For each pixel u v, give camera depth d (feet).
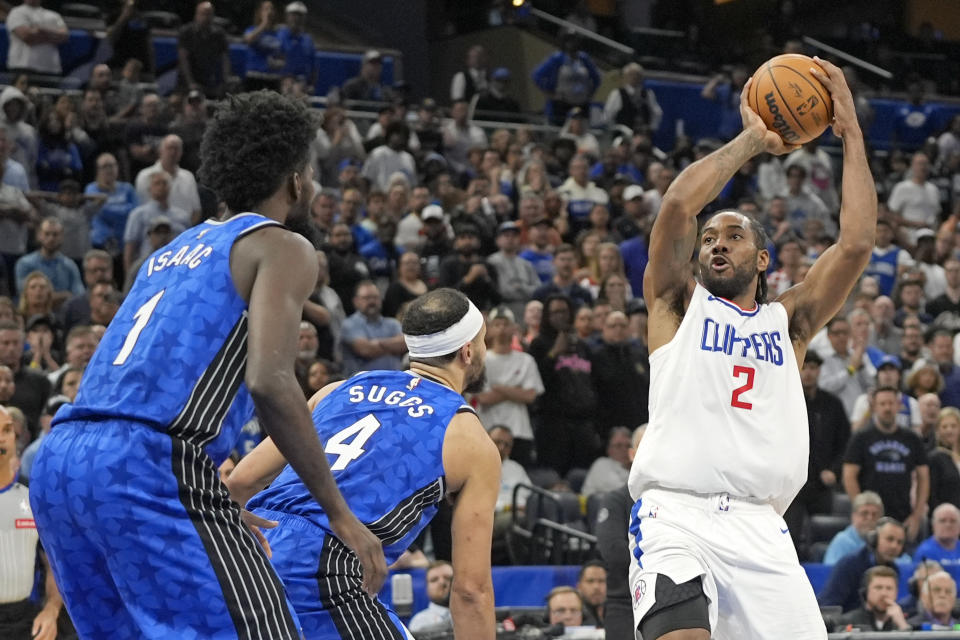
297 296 11.99
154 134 56.34
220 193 12.94
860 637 24.32
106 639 12.06
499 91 75.92
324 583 14.79
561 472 44.24
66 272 47.06
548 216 60.85
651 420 17.81
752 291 18.20
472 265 49.32
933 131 87.97
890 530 34.37
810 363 42.93
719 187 17.76
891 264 60.75
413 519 15.46
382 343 44.78
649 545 17.17
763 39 95.20
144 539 11.46
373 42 95.30
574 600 31.01
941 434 43.73
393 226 53.57
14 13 63.31
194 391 11.84
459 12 97.25
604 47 90.53
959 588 36.06
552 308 45.44
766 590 16.97
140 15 74.38
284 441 11.62
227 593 11.59
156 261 12.71
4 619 26.30
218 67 63.21
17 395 37.01
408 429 15.65
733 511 17.15
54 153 54.08
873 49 99.76
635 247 56.03
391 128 61.52
